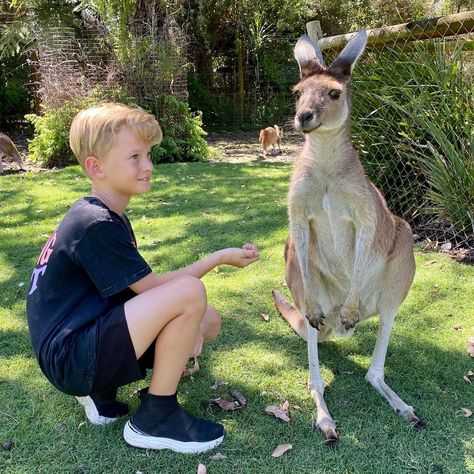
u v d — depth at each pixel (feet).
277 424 7.70
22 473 6.75
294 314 10.06
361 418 7.83
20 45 39.45
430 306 11.30
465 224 14.83
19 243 15.60
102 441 7.29
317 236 8.50
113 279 6.39
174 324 6.55
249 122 45.62
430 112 15.33
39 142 28.22
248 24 44.60
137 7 29.45
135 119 6.74
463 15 14.39
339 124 7.80
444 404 8.16
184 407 8.06
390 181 17.07
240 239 15.51
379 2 44.73
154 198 20.39
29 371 9.04
